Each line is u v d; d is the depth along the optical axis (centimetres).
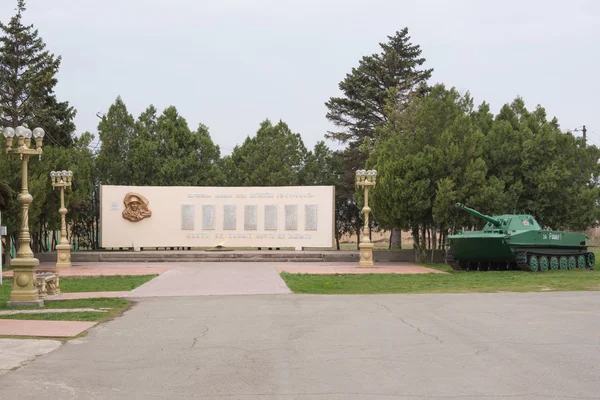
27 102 3944
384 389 716
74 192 3578
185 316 1351
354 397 684
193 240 3597
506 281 2175
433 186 3095
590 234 5919
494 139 3344
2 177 2809
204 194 3609
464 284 2080
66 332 1134
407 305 1503
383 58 5091
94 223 4775
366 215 2906
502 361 859
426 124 3291
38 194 2997
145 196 3612
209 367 843
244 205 3603
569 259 2884
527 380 751
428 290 1912
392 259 3428
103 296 1745
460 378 764
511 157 3294
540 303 1519
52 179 3003
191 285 2058
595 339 1023
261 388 728
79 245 4422
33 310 1470
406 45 5125
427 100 3347
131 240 3584
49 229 3488
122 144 4456
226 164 4753
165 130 4447
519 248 2656
